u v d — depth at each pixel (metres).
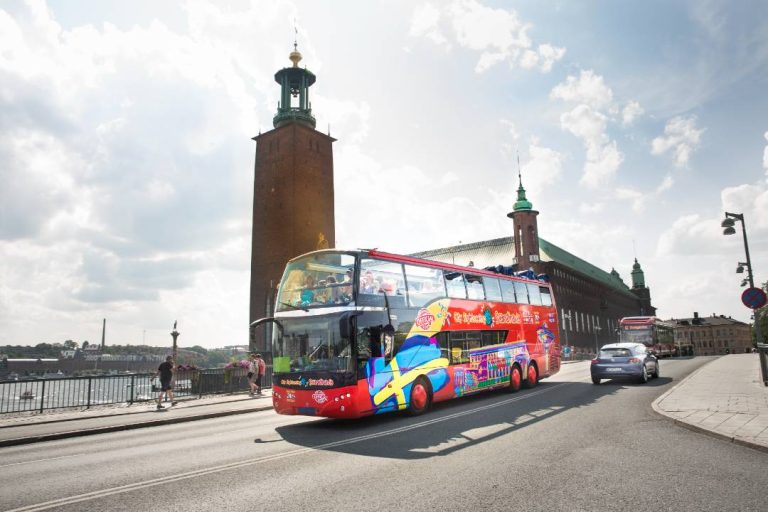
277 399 12.62
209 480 6.82
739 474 6.51
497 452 8.12
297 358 12.41
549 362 21.05
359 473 7.04
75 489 6.58
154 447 9.98
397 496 5.86
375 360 12.36
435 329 14.61
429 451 8.45
